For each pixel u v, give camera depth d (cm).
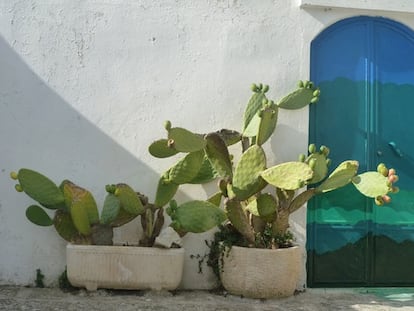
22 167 715
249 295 689
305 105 722
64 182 685
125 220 699
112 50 725
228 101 730
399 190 746
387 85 750
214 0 732
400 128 749
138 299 684
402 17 750
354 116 745
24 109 717
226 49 732
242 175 682
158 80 727
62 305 663
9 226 712
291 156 729
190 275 719
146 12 728
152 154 677
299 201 700
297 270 695
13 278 711
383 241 744
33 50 720
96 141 721
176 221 684
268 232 705
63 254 714
